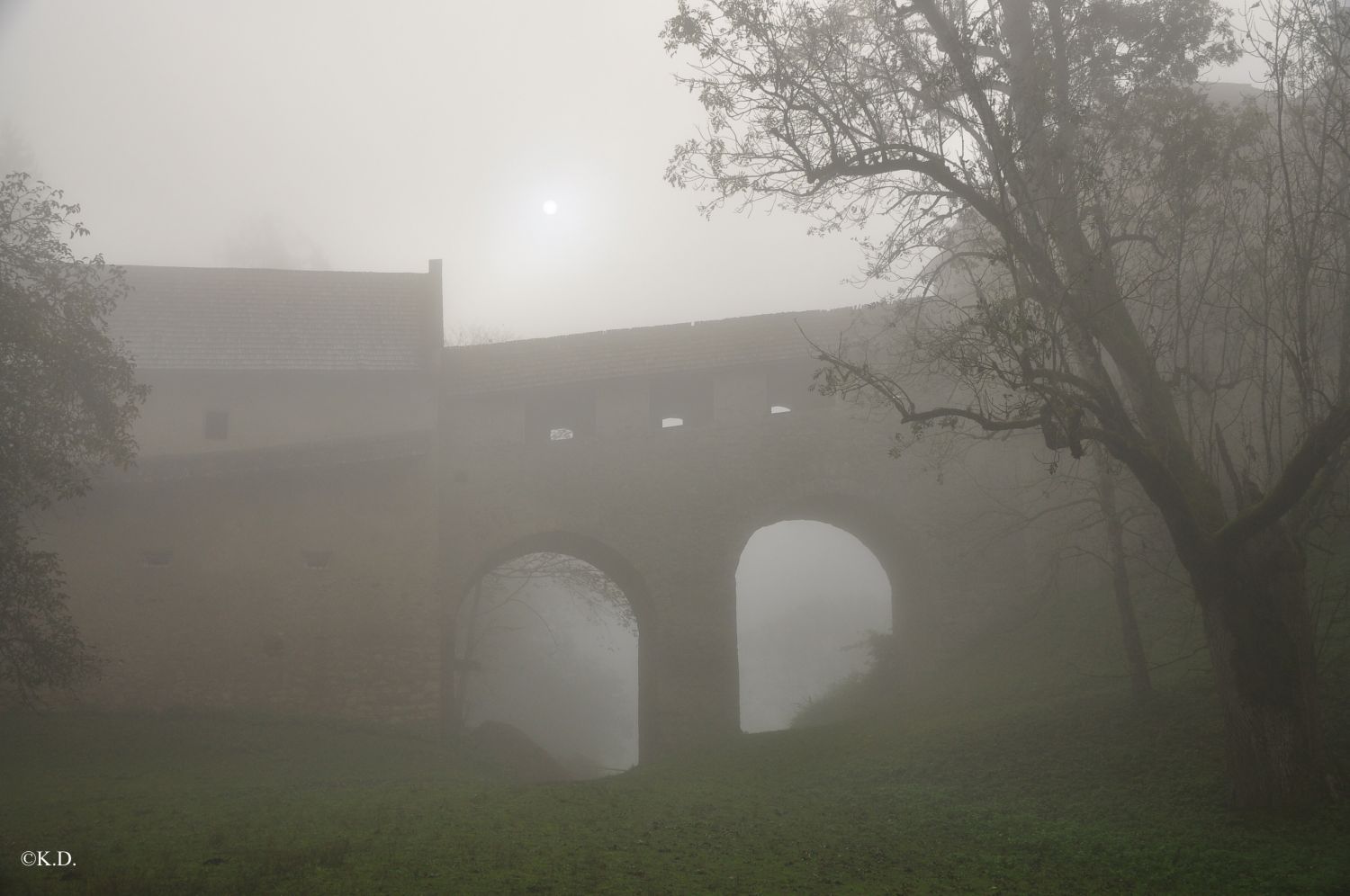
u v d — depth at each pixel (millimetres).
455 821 9891
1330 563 15195
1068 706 14641
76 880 7023
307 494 20031
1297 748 10109
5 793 12906
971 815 10828
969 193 10891
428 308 23031
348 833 9195
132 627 18734
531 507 21188
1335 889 7734
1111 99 11898
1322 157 11055
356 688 19266
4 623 14680
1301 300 10953
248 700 18859
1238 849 9086
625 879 7184
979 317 10016
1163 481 10242
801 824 10406
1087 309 10945
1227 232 12891
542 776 20594
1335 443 9336
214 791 13383
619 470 21484
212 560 19359
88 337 14703
